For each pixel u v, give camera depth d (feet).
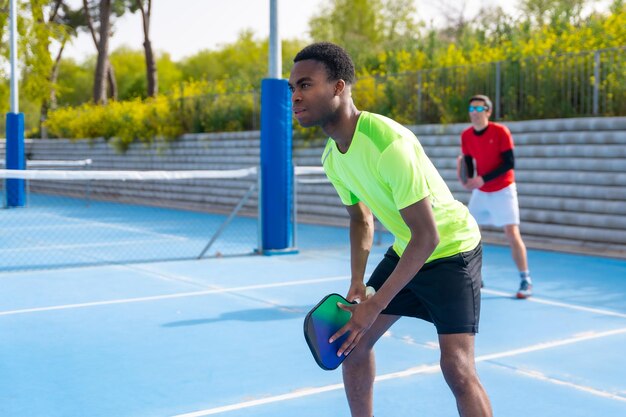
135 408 12.89
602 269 28.32
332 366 8.57
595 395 13.64
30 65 93.40
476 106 22.06
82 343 17.40
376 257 31.76
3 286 25.13
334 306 8.75
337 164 9.61
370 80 48.47
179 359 16.03
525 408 12.90
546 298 22.71
